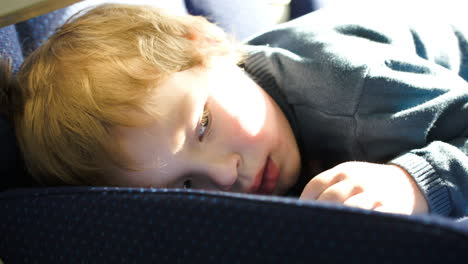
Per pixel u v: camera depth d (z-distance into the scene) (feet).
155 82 1.97
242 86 2.37
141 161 1.94
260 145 2.22
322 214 1.00
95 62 2.04
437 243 0.89
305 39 2.58
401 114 2.12
